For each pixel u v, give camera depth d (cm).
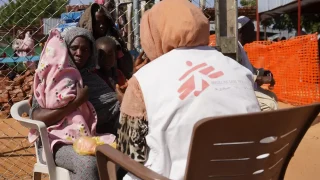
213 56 213
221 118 168
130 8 636
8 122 772
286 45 1087
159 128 194
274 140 192
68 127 294
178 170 194
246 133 179
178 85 198
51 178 283
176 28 207
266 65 1196
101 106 322
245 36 468
